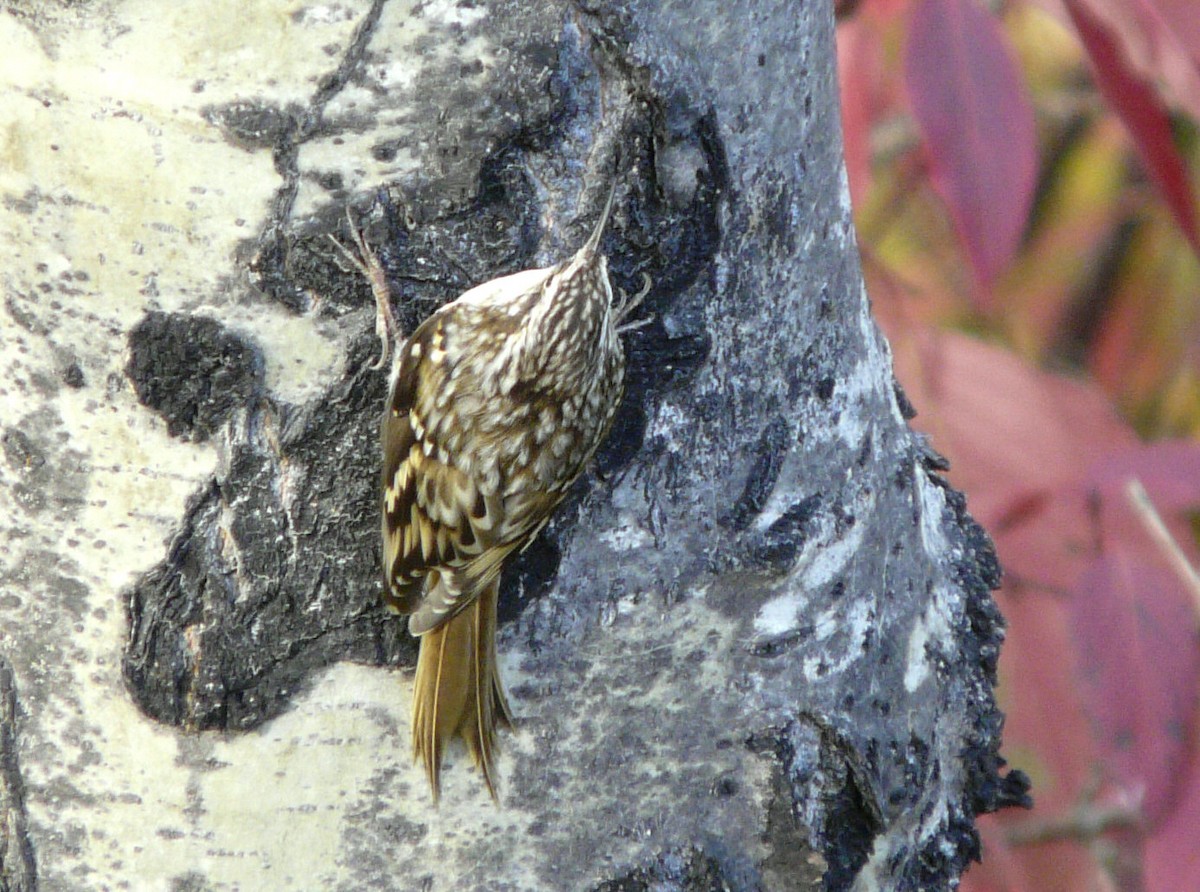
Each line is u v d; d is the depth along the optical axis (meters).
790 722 3.89
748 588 3.88
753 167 3.87
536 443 3.86
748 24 3.86
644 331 3.87
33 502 3.86
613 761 3.89
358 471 3.86
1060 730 3.96
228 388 3.85
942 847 3.94
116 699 3.87
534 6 3.84
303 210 3.84
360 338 3.85
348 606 3.86
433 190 3.84
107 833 3.88
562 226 3.85
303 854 3.88
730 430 3.88
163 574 3.86
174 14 3.83
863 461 3.91
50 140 3.84
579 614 3.88
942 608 3.95
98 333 3.85
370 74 3.83
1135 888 4.01
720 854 3.90
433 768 3.87
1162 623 3.93
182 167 3.84
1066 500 3.95
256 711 3.87
